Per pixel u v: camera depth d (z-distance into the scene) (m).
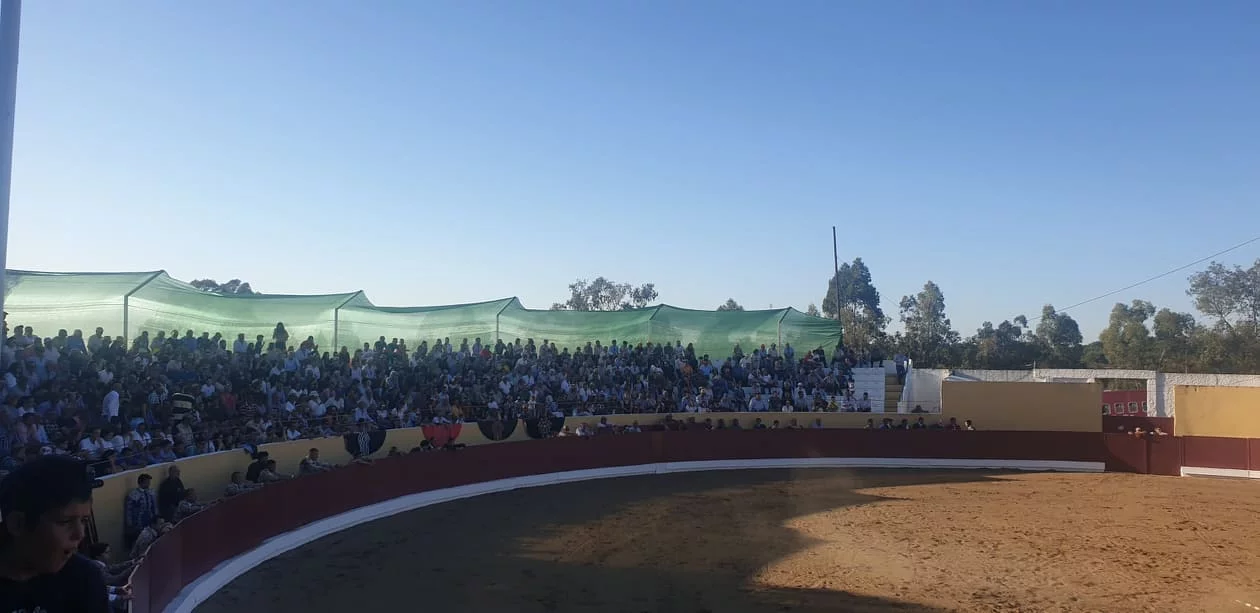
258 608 11.00
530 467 23.73
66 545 2.56
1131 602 11.87
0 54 6.50
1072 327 85.50
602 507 19.83
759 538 16.25
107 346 17.86
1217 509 20.38
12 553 2.55
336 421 21.23
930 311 86.38
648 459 26.84
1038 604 11.69
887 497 21.92
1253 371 53.06
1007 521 18.34
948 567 13.82
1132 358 57.22
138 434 14.95
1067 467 28.83
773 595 11.99
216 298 22.64
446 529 16.83
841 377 35.72
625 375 31.27
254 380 19.94
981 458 29.30
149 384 16.61
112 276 18.88
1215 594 12.35
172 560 10.87
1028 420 31.70
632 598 11.78
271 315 24.73
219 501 13.09
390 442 21.59
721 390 32.25
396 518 18.02
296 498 15.66
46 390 14.65
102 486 11.91
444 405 24.39
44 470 2.55
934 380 39.47
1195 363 54.44
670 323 35.41
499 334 32.94
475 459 22.09
